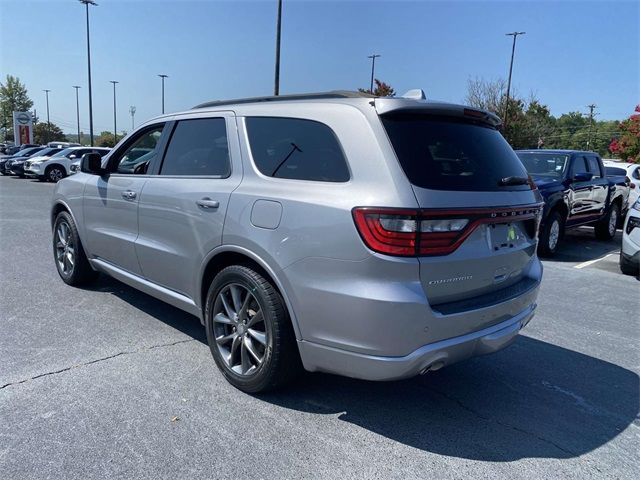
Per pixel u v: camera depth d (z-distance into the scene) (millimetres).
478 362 4254
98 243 5027
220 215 3490
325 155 3080
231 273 3428
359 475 2697
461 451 2965
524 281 3588
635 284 7102
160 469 2662
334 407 3381
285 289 3094
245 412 3258
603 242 11367
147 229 4262
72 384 3496
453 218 2848
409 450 2947
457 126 3285
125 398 3344
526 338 4859
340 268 2834
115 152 4887
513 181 3371
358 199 2799
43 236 8727
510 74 36656
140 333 4441
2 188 19422
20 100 74750
